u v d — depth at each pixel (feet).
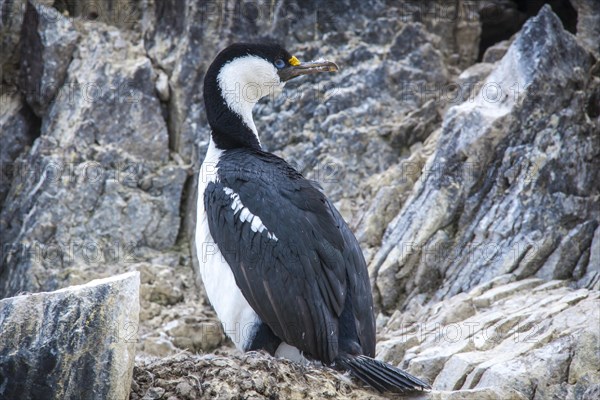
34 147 46.14
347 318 29.07
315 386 26.96
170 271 43.42
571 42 44.62
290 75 34.83
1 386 25.03
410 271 40.93
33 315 25.43
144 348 38.86
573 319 33.96
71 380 25.09
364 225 42.78
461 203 41.63
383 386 27.35
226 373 26.40
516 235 40.27
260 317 28.81
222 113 33.55
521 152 41.73
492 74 44.45
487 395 28.30
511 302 37.11
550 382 31.30
